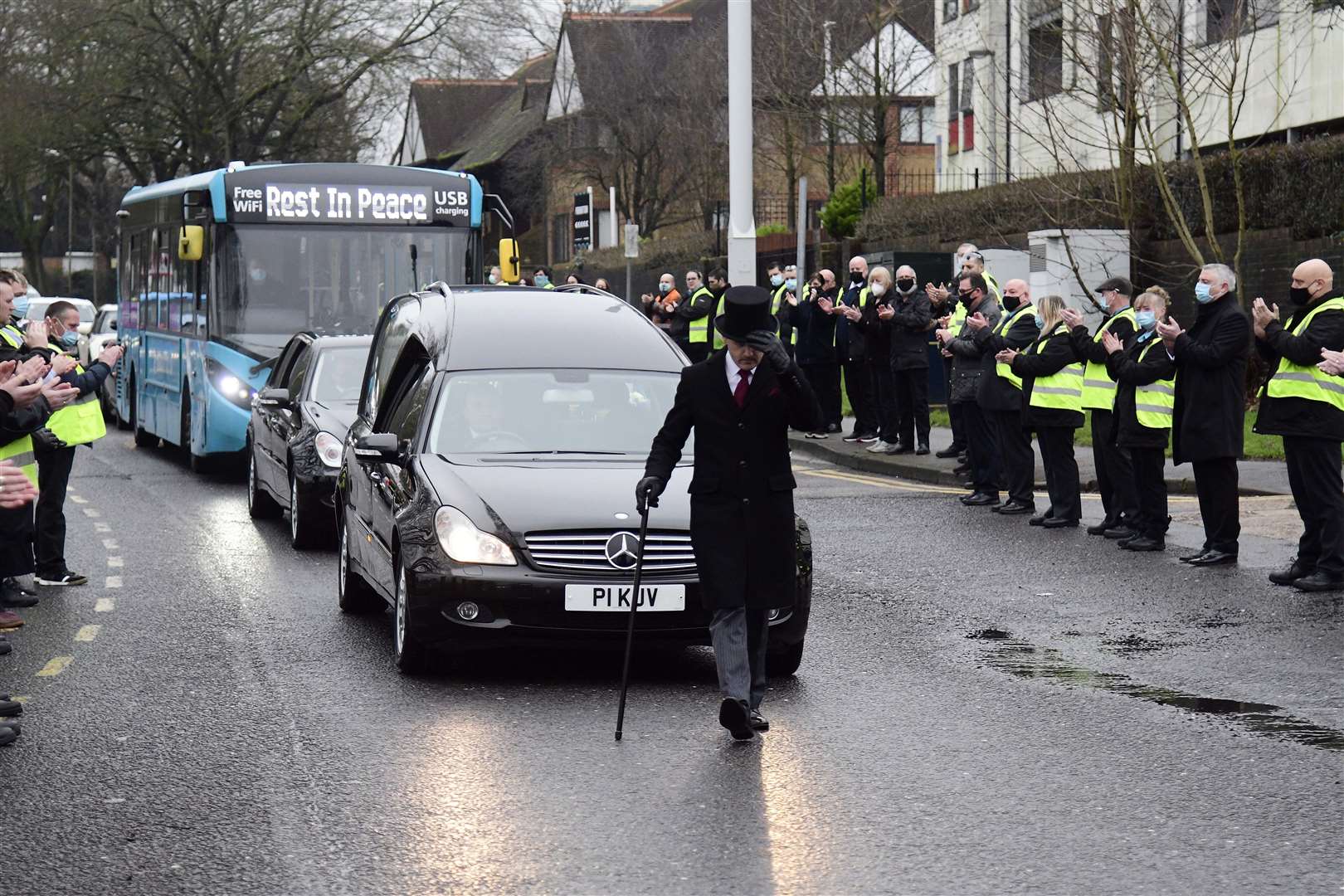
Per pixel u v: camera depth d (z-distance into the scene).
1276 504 31.81
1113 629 21.23
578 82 106.88
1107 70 51.03
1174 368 27.02
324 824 13.18
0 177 109.81
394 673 19.05
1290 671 18.61
